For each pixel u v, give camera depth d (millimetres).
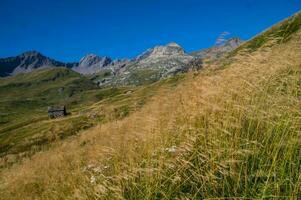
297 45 9992
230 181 7355
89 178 10273
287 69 9484
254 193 6953
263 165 7273
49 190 12805
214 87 9406
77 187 10375
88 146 17281
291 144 7387
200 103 9266
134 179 8031
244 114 8672
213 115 8648
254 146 7723
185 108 9625
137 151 9523
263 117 8289
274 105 8766
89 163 12461
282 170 7059
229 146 7762
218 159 7410
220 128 7980
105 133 15508
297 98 8695
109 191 8188
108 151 10320
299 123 7840
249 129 8492
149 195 7504
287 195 6695
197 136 8258
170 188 7445
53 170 17016
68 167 14758
